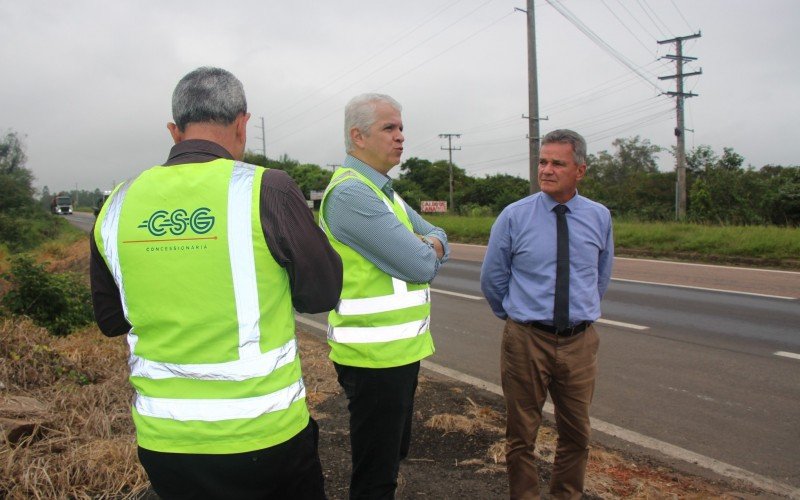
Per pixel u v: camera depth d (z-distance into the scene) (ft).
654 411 14.42
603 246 9.21
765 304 27.37
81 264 61.82
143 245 5.30
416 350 8.19
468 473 10.64
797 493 10.44
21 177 149.18
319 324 25.17
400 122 8.31
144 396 5.38
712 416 14.08
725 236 46.55
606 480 10.55
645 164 190.90
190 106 5.60
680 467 11.41
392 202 8.49
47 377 14.58
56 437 10.89
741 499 10.10
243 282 5.24
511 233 9.18
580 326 8.93
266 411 5.30
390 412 8.05
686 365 18.15
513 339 9.10
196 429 5.19
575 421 9.08
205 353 5.23
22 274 22.89
